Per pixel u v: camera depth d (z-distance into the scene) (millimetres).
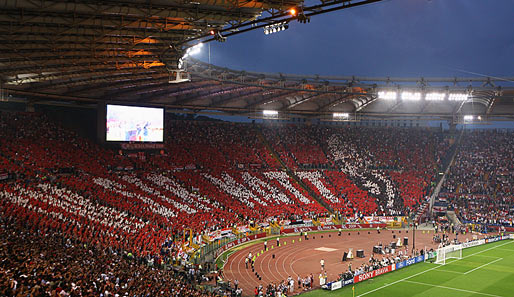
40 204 47969
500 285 46219
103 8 32000
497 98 84438
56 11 32344
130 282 29406
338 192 91438
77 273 27562
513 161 97875
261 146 99062
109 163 69875
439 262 57531
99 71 52719
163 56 48906
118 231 49125
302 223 80250
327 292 42906
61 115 76688
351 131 112562
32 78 52469
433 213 91062
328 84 78750
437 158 104688
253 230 71875
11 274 23359
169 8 33750
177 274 42656
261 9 35688
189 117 109438
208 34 40438
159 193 67500
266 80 73062
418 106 100062
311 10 30562
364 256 59781
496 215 84750
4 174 53219
